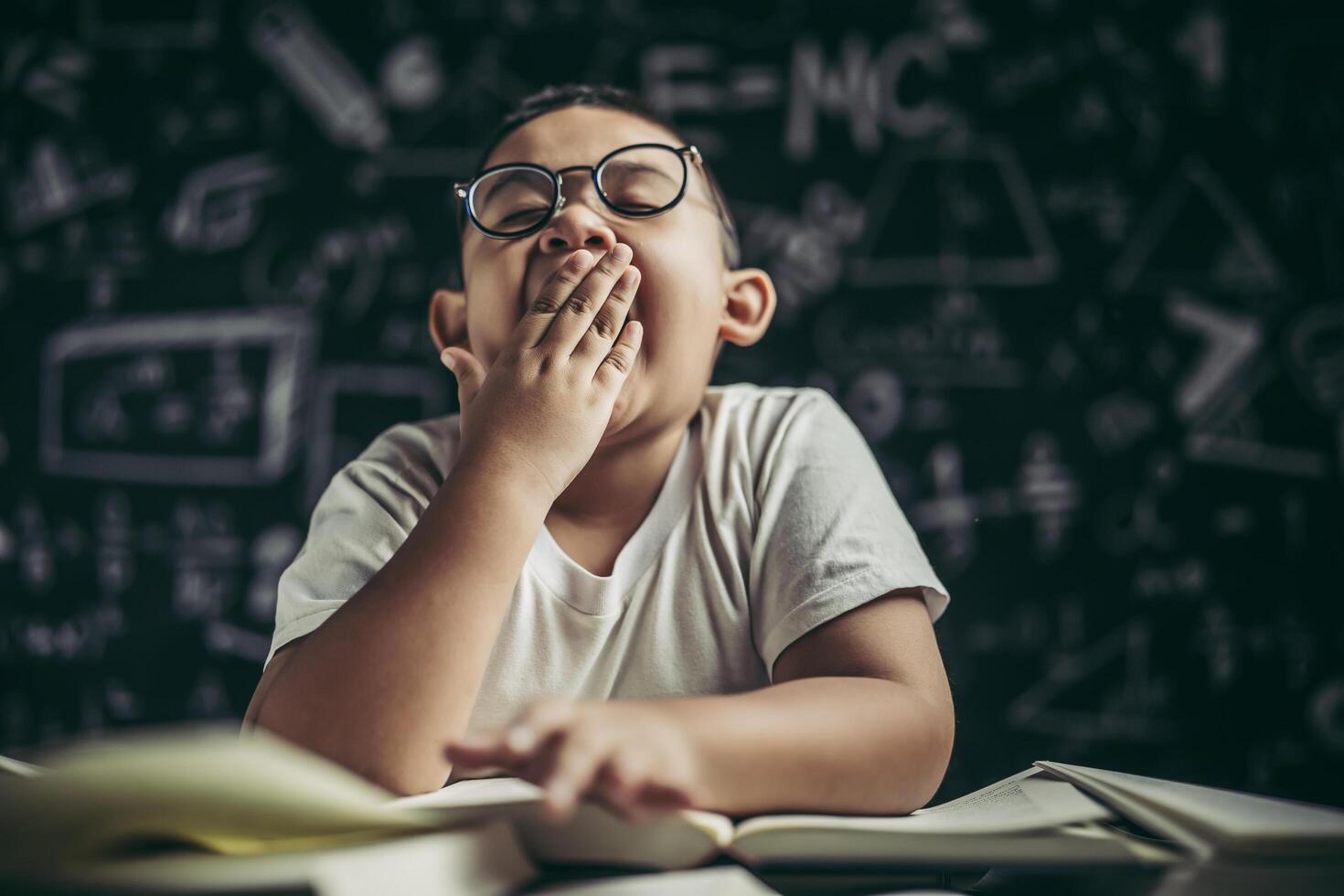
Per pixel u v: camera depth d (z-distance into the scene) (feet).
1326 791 5.46
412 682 1.53
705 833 1.19
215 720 5.74
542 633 2.08
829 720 1.47
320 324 5.92
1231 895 1.11
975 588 5.57
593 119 2.34
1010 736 5.51
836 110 5.86
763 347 5.70
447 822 1.16
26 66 6.14
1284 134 5.83
